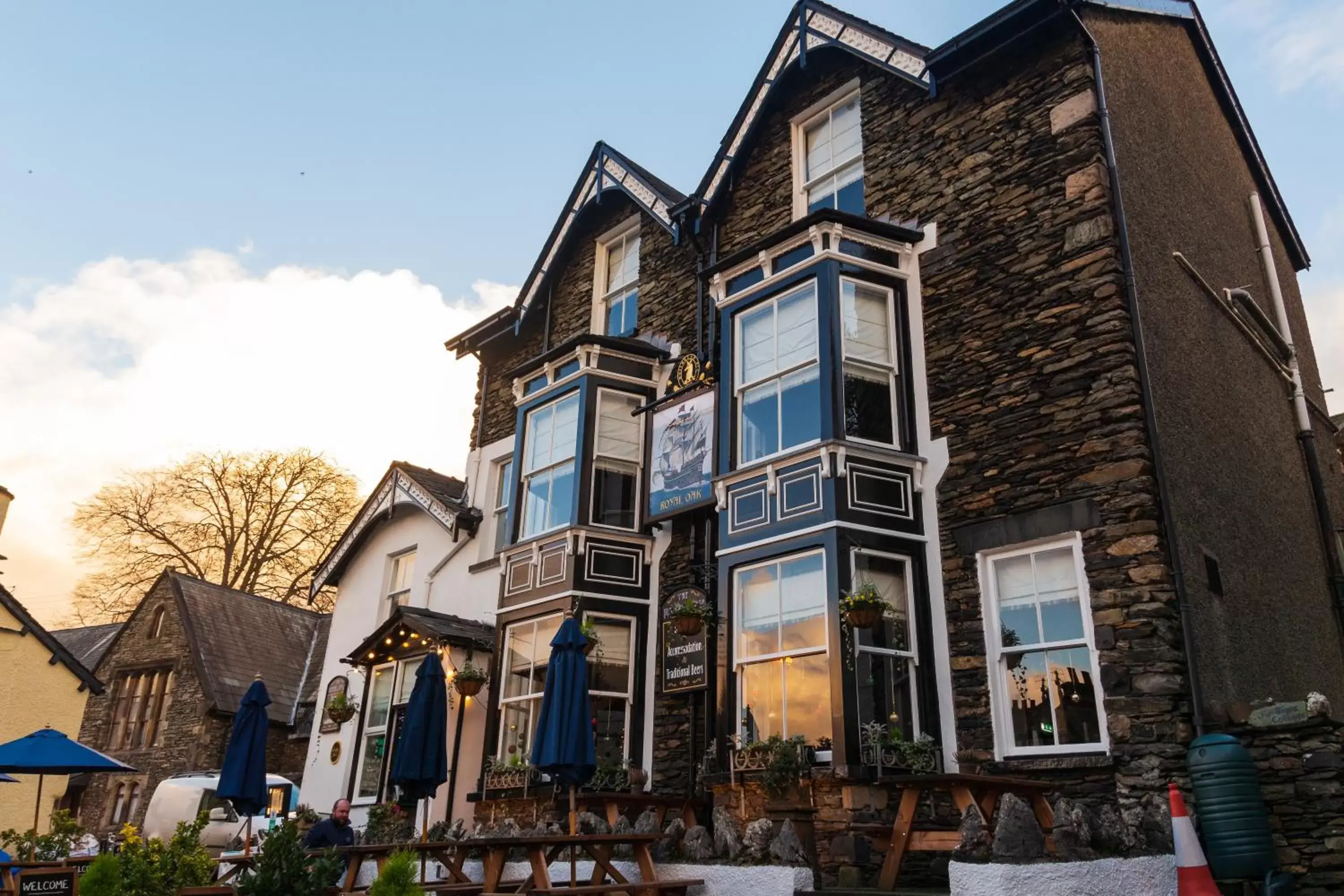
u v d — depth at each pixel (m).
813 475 10.32
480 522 16.52
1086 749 8.64
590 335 13.91
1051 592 9.30
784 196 13.42
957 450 10.34
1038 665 9.22
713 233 14.27
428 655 11.23
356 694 16.97
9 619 18.33
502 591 13.84
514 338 17.66
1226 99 14.32
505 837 8.30
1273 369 13.38
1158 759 8.08
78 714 18.97
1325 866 7.24
